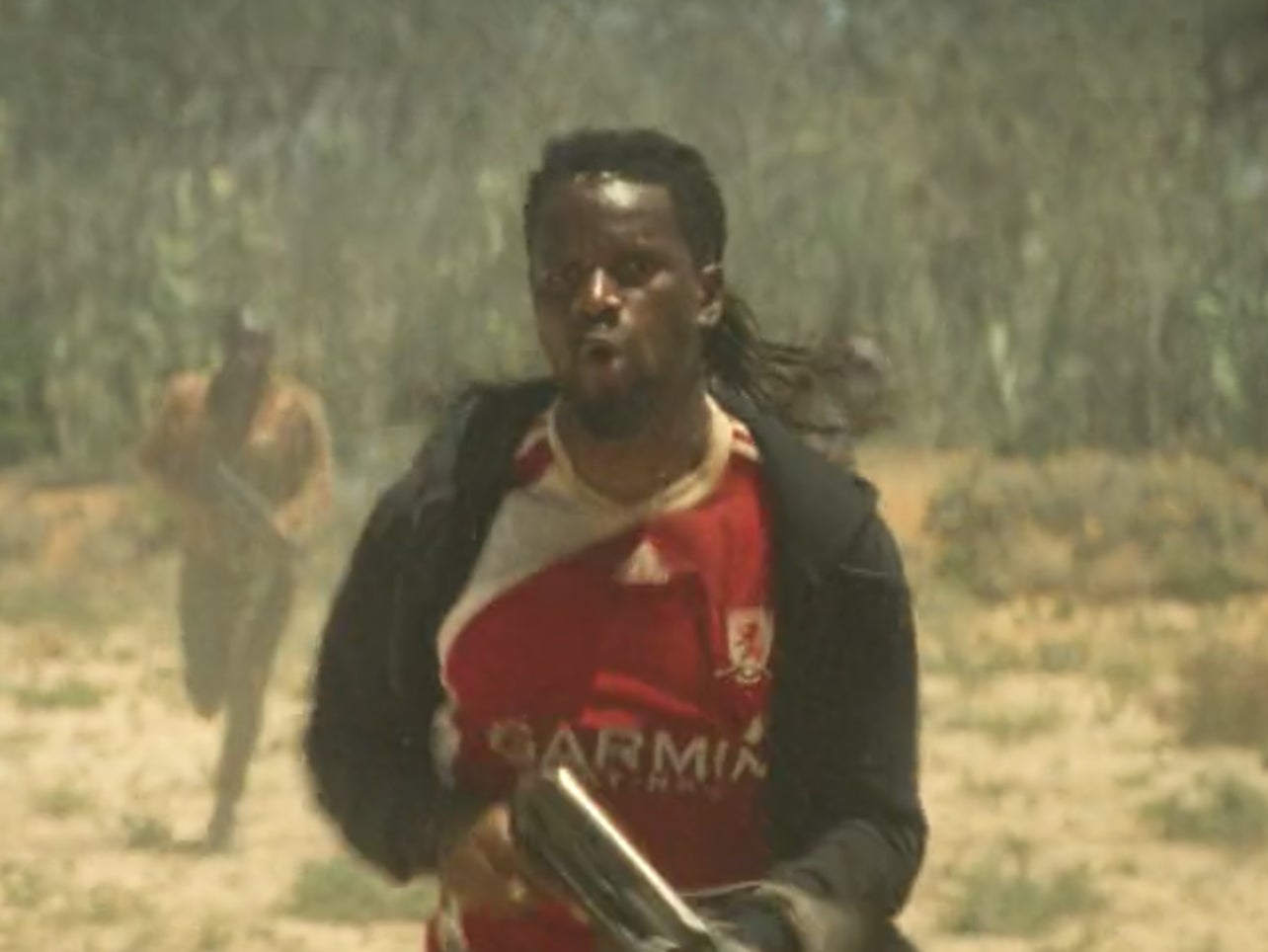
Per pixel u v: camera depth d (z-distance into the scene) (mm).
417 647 9438
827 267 73625
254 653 30641
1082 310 74625
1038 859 30188
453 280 71188
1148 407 73562
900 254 74125
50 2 84750
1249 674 38812
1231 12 82000
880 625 9258
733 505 9242
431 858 9273
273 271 73875
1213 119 82625
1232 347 73375
